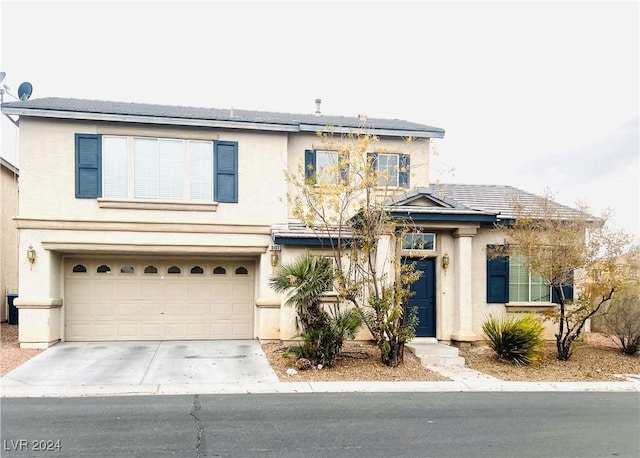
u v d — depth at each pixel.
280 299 14.04
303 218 11.77
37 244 13.21
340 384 9.96
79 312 14.17
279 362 11.66
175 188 14.07
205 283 14.82
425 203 13.84
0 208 16.92
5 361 11.51
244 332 14.93
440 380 10.49
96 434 6.87
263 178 14.56
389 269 13.30
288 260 13.73
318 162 15.13
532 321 12.47
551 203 13.55
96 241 13.53
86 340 14.17
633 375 11.27
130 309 14.41
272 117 16.31
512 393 9.62
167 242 13.92
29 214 13.20
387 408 8.38
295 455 6.21
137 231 13.77
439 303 13.98
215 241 14.15
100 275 14.29
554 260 12.06
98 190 13.57
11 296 16.67
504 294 14.47
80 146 13.54
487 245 14.32
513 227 13.19
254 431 7.08
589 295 12.17
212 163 14.32
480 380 10.58
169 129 14.05
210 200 14.27
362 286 11.55
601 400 9.19
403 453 6.36
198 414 7.84
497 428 7.44
